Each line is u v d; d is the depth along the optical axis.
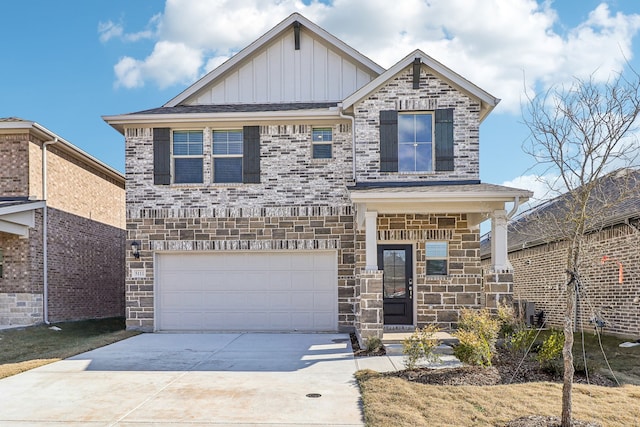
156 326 13.48
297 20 15.19
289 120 13.55
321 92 15.41
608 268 11.92
